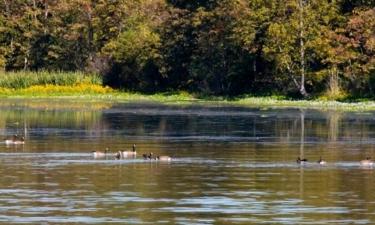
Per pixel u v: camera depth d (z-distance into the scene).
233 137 128.75
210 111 193.12
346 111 192.50
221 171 89.25
